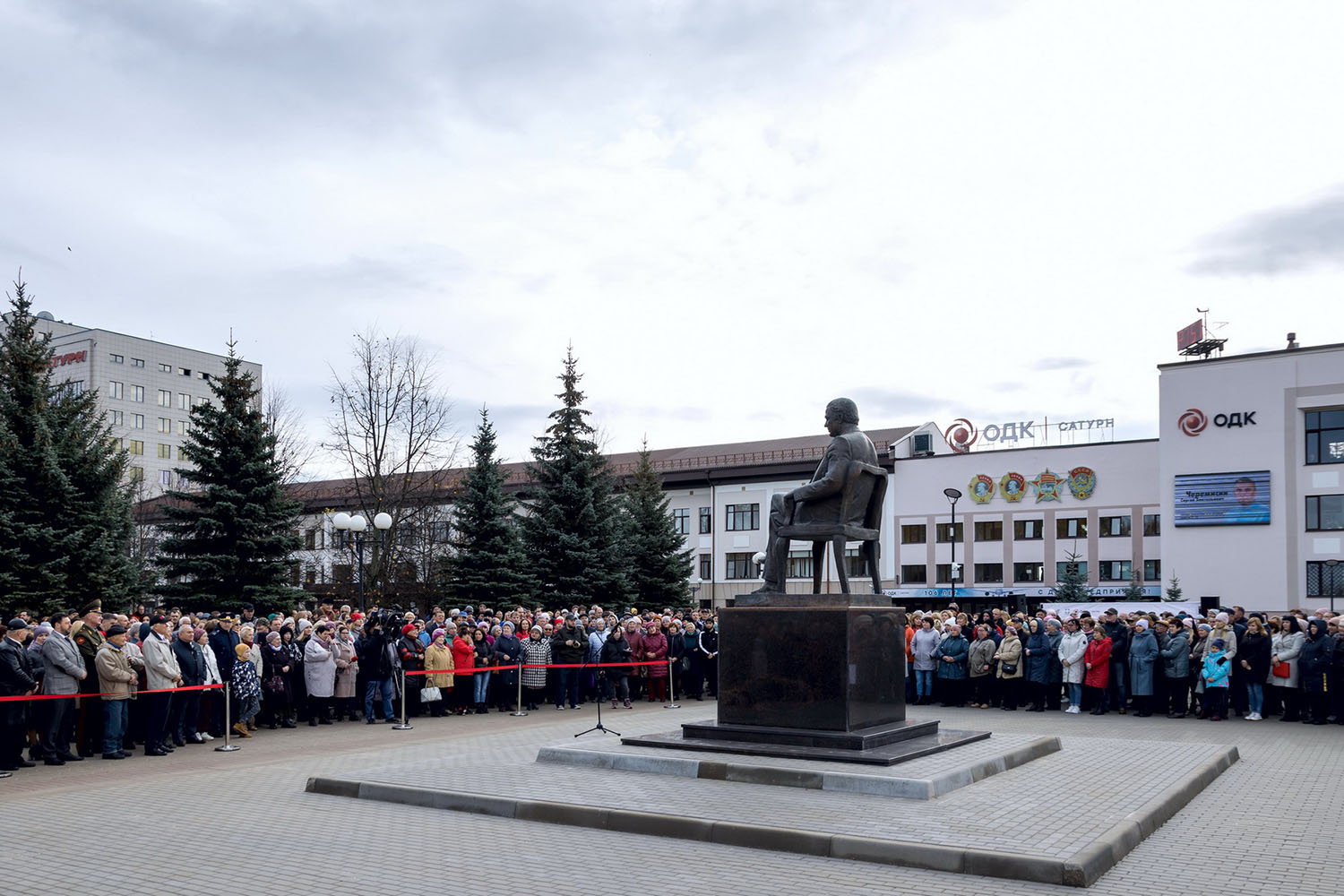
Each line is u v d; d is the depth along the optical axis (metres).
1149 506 52.06
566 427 33.56
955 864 7.63
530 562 32.44
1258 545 45.28
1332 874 7.58
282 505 25.38
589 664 21.28
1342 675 17.91
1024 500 54.88
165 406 96.62
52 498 21.86
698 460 64.62
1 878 7.59
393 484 37.66
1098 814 8.95
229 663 16.34
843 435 12.49
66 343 92.81
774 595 12.14
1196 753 12.92
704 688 25.06
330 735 16.84
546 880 7.45
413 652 19.02
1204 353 53.38
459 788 10.38
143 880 7.52
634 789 10.21
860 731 11.47
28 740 14.62
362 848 8.49
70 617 14.16
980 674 21.11
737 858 8.06
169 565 24.70
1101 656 19.95
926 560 57.00
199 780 12.03
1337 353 44.19
